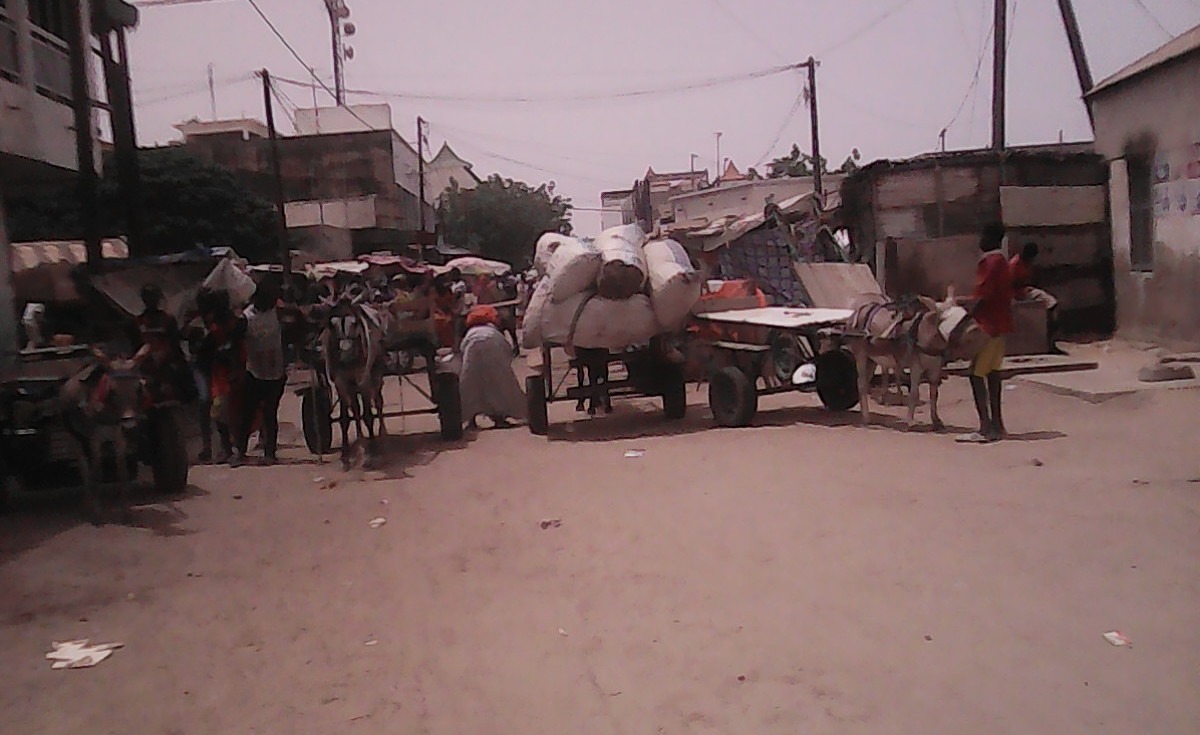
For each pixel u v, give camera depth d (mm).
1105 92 19312
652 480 9523
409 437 13930
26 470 10008
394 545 7848
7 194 16891
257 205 32344
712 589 6152
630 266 12609
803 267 20094
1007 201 19531
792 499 8297
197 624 6234
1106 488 8031
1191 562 6117
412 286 27500
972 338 10375
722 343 13547
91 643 5980
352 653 5547
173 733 4672
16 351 11914
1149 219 18141
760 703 4527
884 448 10336
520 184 64188
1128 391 12594
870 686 4629
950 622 5355
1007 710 4305
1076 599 5590
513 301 27266
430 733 4480
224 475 11578
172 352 10656
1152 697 4348
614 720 4477
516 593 6379
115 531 8891
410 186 51344
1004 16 23094
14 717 4930
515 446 12492
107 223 28656
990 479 8602
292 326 13180
